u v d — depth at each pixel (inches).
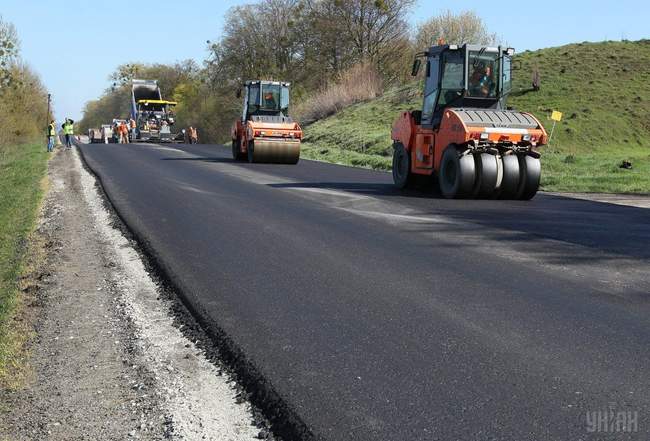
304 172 826.2
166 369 197.9
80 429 162.2
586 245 358.9
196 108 3011.8
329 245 355.6
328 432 152.3
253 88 1016.9
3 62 1640.0
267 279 285.6
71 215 480.7
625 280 281.9
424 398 167.9
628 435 148.1
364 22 2222.0
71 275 310.2
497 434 148.9
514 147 575.2
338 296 258.7
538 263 313.6
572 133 1205.1
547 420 155.2
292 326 224.8
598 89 1389.0
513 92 1428.4
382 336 213.2
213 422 164.2
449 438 147.6
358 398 168.9
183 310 250.8
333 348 203.6
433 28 1779.0
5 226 445.4
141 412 170.9
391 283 277.0
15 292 277.1
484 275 289.6
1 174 793.6
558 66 1537.9
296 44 2529.5
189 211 476.1
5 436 158.6
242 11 2591.0
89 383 189.0
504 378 179.3
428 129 619.2
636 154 1095.6
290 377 183.2
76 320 245.0
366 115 1590.8
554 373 182.2
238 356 200.2
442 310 239.3
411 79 1838.1
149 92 2191.2
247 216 453.4
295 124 984.3
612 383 175.6
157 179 700.7
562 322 225.0
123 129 2005.4
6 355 207.0
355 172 839.7
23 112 1723.7
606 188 684.7
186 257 328.8
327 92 1834.4
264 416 166.1
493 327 220.2
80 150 1300.4
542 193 647.1
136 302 265.9
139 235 387.2
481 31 1748.3
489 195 578.2
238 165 925.8
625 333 214.1
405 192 627.2
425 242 364.8
